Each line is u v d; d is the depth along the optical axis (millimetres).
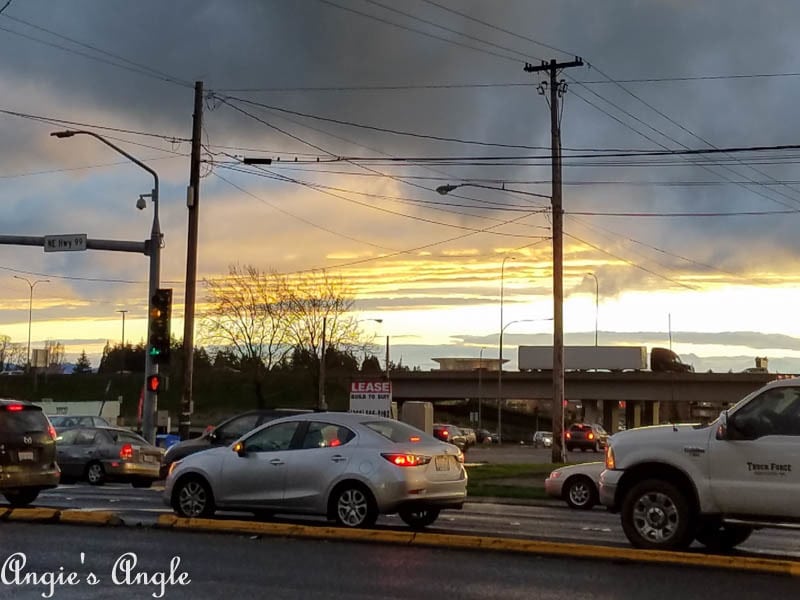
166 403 79875
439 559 10680
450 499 13289
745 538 12438
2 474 15625
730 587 9211
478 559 10680
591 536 13492
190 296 29734
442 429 55938
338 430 13352
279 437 13680
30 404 16531
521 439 104500
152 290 29766
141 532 12641
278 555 10922
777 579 9617
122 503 18125
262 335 70375
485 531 13852
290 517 14914
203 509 13805
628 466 11602
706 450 11125
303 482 13172
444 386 91875
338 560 10609
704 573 9906
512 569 10086
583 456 53906
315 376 72625
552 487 19750
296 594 8836
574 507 19438
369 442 13078
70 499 19078
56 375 95125
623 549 10719
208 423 73625
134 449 25203
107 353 124312
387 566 10242
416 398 93000
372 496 12719
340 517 12891
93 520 13273
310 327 70938
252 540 11984
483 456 51438
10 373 102125
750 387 82500
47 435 16516
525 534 13531
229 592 8922
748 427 10938
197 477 13938
